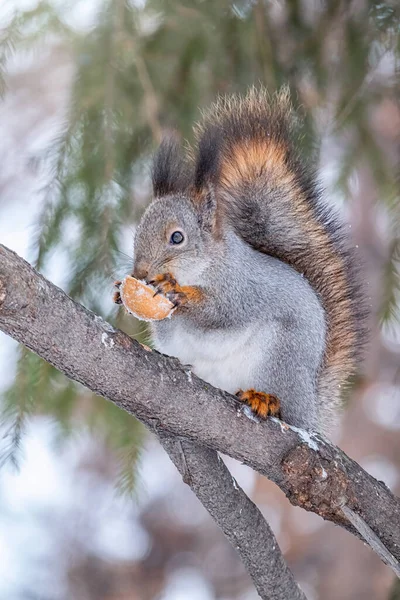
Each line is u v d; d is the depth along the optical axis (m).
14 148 14.66
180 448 6.55
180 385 6.05
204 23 9.29
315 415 7.70
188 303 7.56
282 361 7.52
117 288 7.32
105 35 9.10
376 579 15.25
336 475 6.52
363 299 8.37
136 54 9.12
